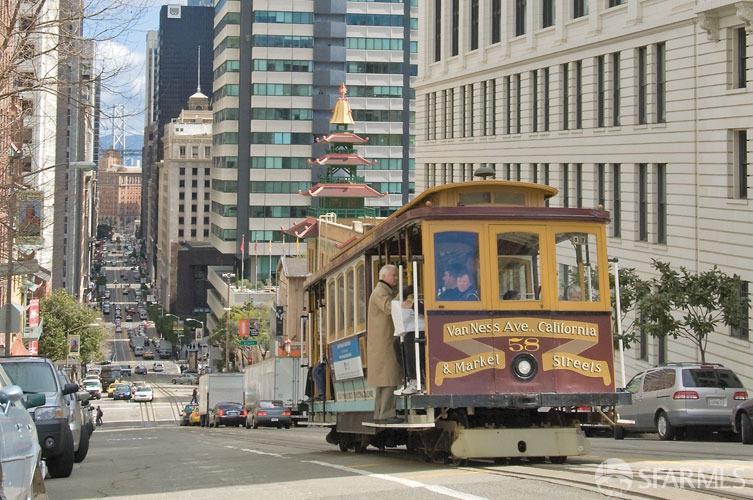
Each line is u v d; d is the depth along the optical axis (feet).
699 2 146.72
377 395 61.46
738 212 139.85
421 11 256.93
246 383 229.45
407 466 59.06
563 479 46.96
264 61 523.70
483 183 59.11
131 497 49.98
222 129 535.60
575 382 56.85
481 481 47.26
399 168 531.91
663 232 161.58
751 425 86.53
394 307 57.36
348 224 289.33
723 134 143.74
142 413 323.78
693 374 98.27
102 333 413.18
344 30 526.57
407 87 533.96
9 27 84.38
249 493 48.32
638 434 113.29
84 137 606.55
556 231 57.62
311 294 92.68
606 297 58.03
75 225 622.13
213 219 577.84
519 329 56.49
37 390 68.28
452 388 55.47
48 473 67.82
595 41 178.09
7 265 146.72
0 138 116.98
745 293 138.21
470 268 56.54
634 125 167.02
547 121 199.11
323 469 59.72
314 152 526.57
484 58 223.51
